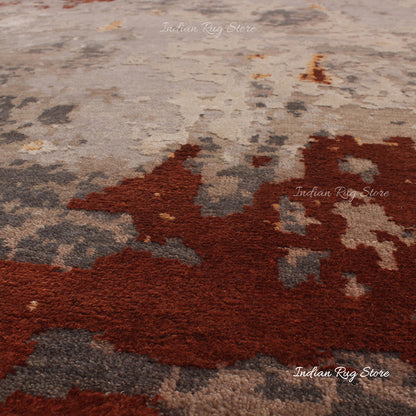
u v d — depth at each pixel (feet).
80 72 4.31
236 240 2.24
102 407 1.60
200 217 2.39
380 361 1.73
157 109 3.52
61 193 2.56
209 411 1.60
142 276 2.06
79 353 1.76
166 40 5.35
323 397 1.63
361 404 1.61
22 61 4.65
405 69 4.29
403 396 1.63
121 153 2.94
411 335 1.81
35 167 2.79
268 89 3.85
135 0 7.62
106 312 1.91
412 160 2.83
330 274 2.05
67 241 2.24
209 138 3.11
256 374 1.70
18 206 2.46
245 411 1.60
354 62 4.49
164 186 2.62
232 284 2.02
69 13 6.84
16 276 2.05
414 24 5.97
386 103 3.57
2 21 6.41
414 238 2.24
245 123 3.30
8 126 3.28
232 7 7.06
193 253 2.17
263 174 2.73
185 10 6.88
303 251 2.18
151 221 2.36
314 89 3.83
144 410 1.60
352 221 2.35
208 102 3.63
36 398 1.63
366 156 2.88
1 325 1.85
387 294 1.96
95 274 2.07
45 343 1.79
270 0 7.53
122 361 1.74
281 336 1.81
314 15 6.51
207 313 1.90
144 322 1.87
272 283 2.02
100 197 2.53
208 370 1.71
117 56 4.77
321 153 2.92
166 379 1.69
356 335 1.81
